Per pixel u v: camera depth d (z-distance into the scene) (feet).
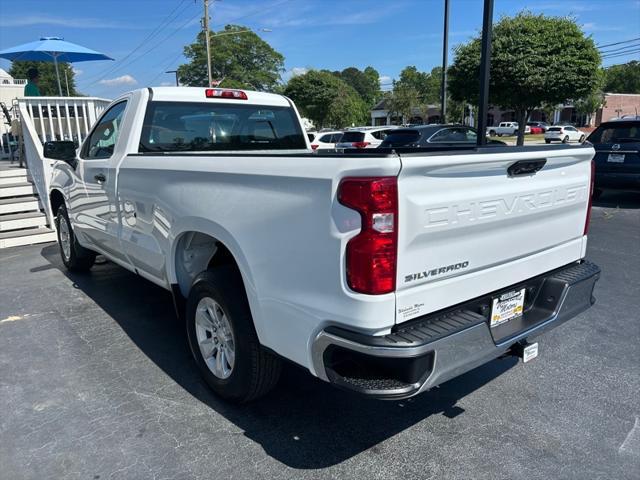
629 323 14.70
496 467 8.68
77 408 10.49
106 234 14.88
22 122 29.99
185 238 11.17
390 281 7.12
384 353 7.06
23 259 22.49
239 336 9.46
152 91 13.66
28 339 13.88
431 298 7.77
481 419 10.09
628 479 8.36
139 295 17.39
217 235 9.56
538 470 8.59
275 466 8.70
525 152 8.54
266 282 8.53
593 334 14.01
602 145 31.83
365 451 9.11
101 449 9.16
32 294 17.62
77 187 16.71
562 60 48.57
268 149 16.10
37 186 27.66
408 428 9.81
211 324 10.71
